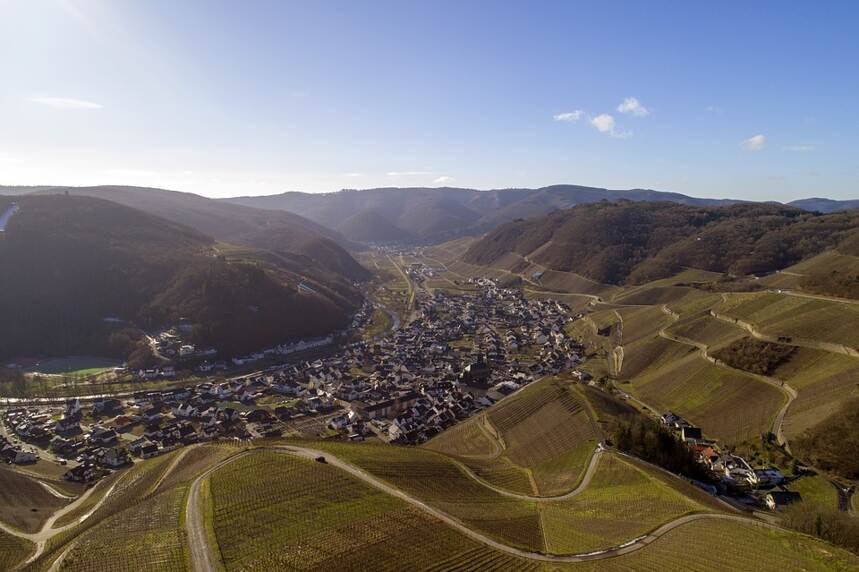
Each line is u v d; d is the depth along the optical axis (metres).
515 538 105.38
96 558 91.12
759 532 101.25
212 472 127.06
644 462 147.50
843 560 89.06
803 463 149.88
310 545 94.69
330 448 148.62
